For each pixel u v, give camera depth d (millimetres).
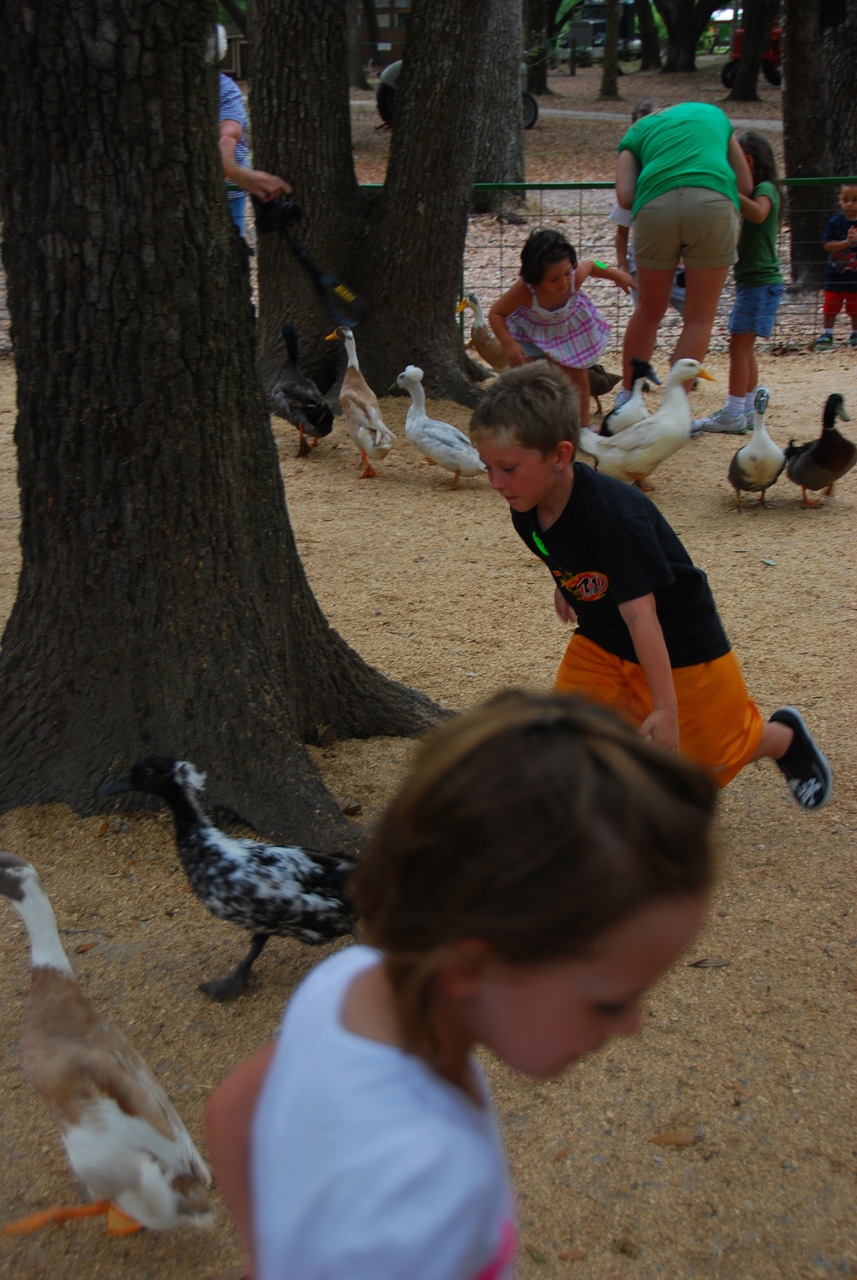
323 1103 929
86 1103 2088
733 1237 2254
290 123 9141
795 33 13500
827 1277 2158
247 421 3787
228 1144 1173
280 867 2928
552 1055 917
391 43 41438
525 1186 2385
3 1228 2303
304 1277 888
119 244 3248
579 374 8266
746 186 7914
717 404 10023
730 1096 2625
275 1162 949
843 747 4258
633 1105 2605
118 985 3055
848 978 3010
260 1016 2953
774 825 3801
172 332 3391
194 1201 2125
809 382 10688
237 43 31672
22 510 3715
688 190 7234
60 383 3432
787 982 3008
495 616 5703
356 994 1006
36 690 3826
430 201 9320
